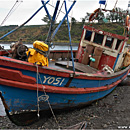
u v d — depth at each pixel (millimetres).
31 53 4980
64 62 7480
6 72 4559
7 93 4859
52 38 6082
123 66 10945
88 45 8008
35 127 5496
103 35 7805
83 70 6492
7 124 5738
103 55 7918
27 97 5160
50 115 6090
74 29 60188
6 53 6859
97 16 9008
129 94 8953
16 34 61281
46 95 5375
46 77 5129
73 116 6168
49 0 5680
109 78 7332
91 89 6457
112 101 7836
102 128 5254
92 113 6434
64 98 5789
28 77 4859
